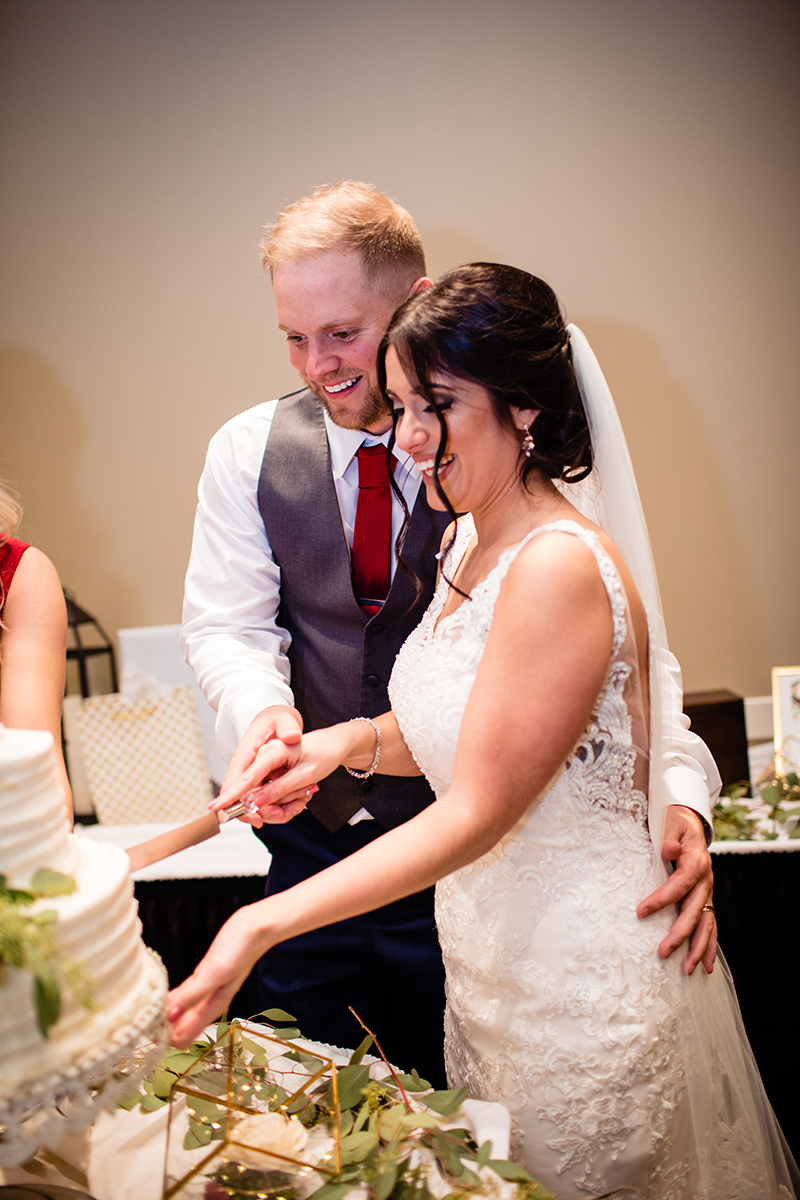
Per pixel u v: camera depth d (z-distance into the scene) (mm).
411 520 1705
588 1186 1201
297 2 2803
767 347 3004
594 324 2967
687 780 1456
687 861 1308
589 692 1075
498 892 1244
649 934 1224
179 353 2967
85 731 2656
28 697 1401
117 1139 1040
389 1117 973
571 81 2850
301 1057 1117
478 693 1076
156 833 2582
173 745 2668
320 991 1867
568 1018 1191
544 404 1182
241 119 2861
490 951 1247
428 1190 934
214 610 1826
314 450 1752
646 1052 1186
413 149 2871
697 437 3031
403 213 1601
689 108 2877
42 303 2945
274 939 928
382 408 1619
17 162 2883
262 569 1824
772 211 2939
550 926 1206
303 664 1831
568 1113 1195
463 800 1046
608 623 1095
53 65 2834
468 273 1174
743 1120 1332
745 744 2680
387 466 1669
